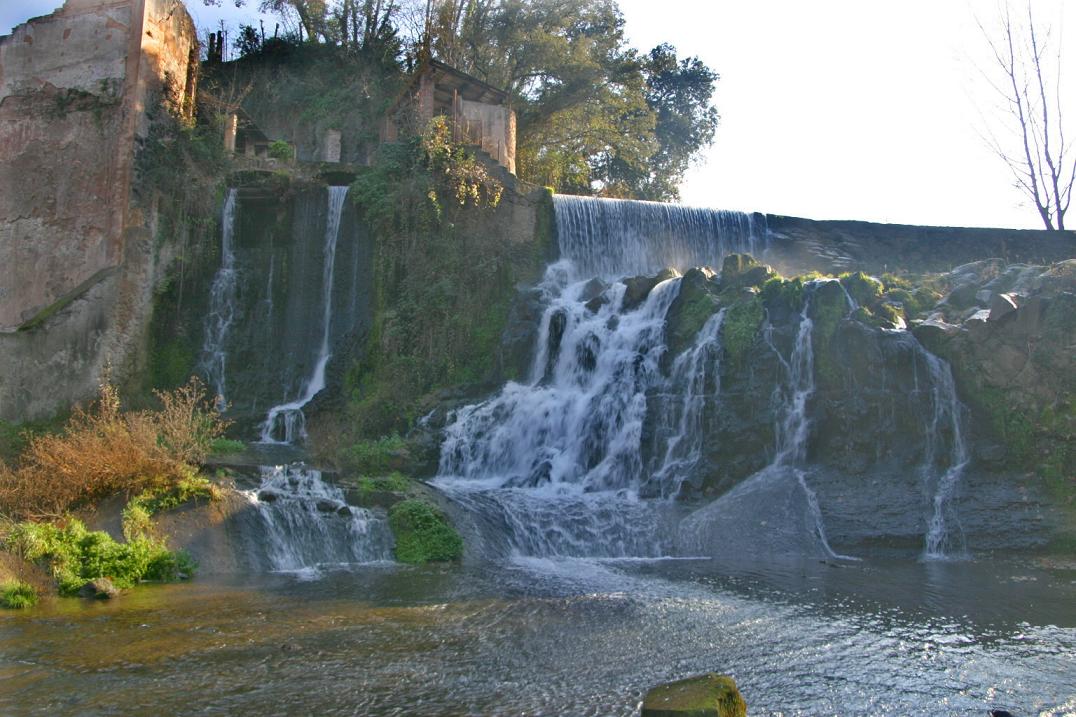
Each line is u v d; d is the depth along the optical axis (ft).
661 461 62.54
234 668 28.66
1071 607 39.04
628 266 89.15
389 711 25.12
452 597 39.17
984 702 26.91
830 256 91.56
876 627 35.17
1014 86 111.65
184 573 43.21
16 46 81.56
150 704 25.43
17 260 78.48
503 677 28.17
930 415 59.82
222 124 85.92
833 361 61.36
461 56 134.10
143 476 47.62
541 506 55.67
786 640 32.96
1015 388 58.95
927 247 93.15
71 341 74.43
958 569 48.24
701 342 65.92
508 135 111.24
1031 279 64.90
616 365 69.46
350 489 52.80
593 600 38.93
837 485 58.03
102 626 33.60
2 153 80.33
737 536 53.78
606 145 149.59
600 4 144.15
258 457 61.46
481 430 67.41
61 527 43.62
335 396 76.38
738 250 92.38
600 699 26.27
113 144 77.61
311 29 133.18
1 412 73.92
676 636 33.24
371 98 119.96
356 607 37.04
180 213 80.28
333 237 82.74
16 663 28.99
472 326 78.59
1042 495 55.93
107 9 79.92
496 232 84.89
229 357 80.33
